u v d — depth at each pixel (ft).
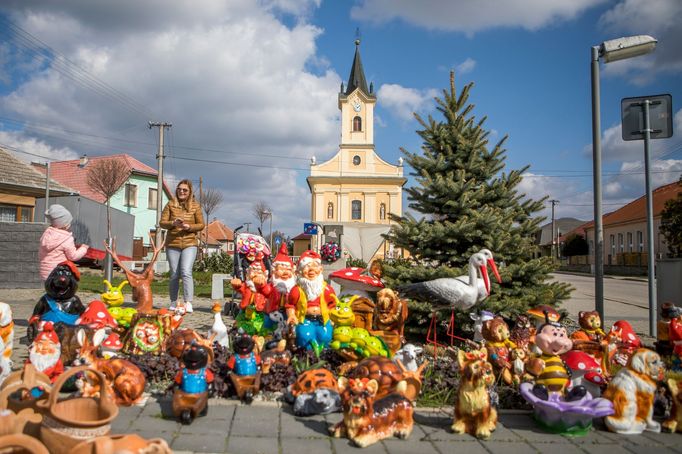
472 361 15.05
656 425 15.61
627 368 15.93
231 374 16.93
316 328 20.53
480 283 23.32
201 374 15.19
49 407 10.52
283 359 18.85
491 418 14.97
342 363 19.81
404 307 21.02
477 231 28.07
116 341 19.30
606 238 194.90
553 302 29.55
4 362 15.75
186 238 32.40
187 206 32.04
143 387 16.29
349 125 184.96
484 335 19.16
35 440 9.58
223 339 21.29
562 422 15.07
